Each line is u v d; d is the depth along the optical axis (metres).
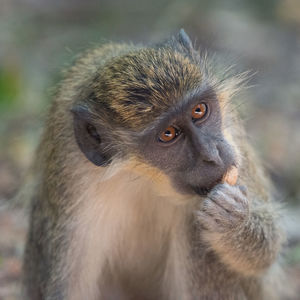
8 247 14.07
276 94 20.34
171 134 9.92
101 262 11.33
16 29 24.38
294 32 24.47
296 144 17.73
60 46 22.94
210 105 10.05
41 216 11.62
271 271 12.34
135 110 9.88
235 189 10.38
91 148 10.21
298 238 14.58
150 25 24.66
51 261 11.09
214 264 11.40
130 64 10.25
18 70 20.16
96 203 10.79
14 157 16.77
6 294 12.76
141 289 12.38
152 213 11.32
